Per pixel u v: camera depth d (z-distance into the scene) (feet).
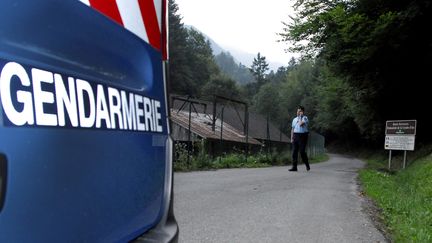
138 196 7.27
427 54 65.92
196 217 20.38
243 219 20.61
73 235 5.34
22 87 4.52
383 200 27.91
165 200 8.49
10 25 4.42
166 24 8.89
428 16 61.11
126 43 6.98
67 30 5.35
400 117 88.58
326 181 36.78
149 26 7.97
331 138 261.44
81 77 5.61
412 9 59.36
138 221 7.28
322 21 66.13
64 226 5.16
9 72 4.36
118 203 6.54
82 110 5.58
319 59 77.97
